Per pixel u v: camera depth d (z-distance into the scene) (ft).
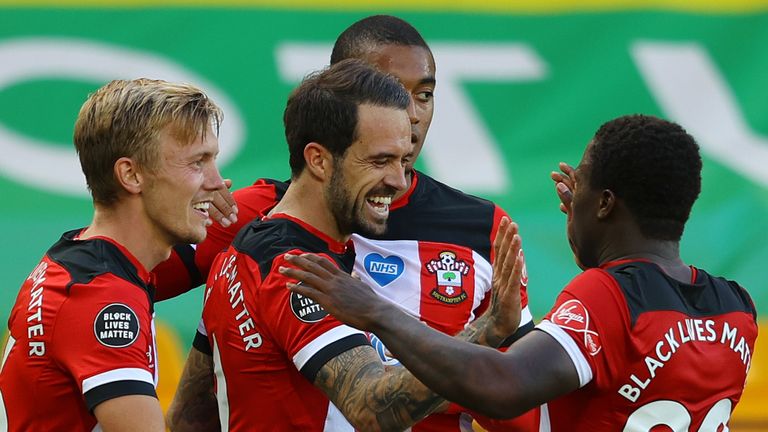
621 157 32.19
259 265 33.81
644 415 30.96
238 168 66.69
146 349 31.91
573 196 33.78
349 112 33.37
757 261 68.28
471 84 69.00
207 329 36.19
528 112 69.05
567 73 69.62
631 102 69.72
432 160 68.08
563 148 68.95
